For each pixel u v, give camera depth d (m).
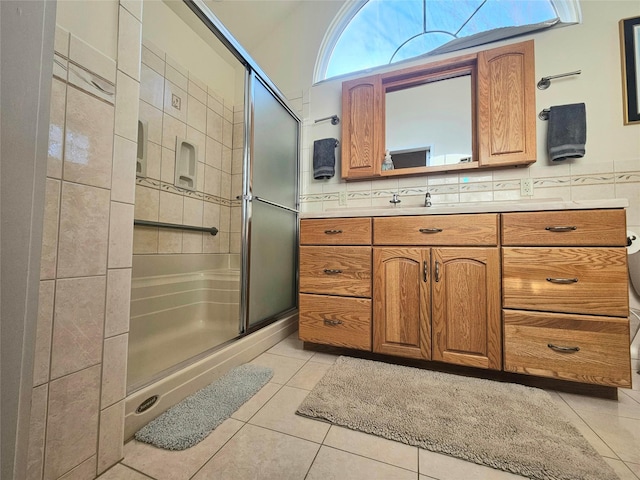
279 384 1.21
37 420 0.59
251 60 1.68
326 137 2.18
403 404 1.04
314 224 1.56
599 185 1.53
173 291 1.80
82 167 0.68
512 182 1.70
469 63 1.80
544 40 1.67
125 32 0.80
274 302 1.87
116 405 0.76
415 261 1.35
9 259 0.34
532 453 0.79
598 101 1.55
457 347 1.26
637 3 1.53
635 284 1.43
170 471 0.73
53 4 0.39
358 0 2.21
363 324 1.43
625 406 1.05
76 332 0.67
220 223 2.29
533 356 1.15
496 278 1.22
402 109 1.97
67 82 0.65
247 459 0.78
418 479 0.72
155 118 1.78
